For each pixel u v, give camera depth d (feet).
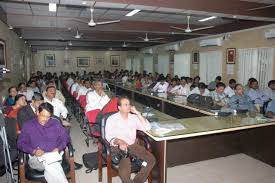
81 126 16.94
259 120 9.94
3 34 17.81
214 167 10.90
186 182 9.59
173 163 10.93
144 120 8.66
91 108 13.29
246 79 21.59
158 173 8.43
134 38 29.99
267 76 19.52
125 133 8.60
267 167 10.87
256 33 20.42
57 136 8.20
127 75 35.96
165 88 22.20
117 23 21.56
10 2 15.08
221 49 24.72
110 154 8.18
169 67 35.83
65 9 17.12
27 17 19.10
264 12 15.60
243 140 12.19
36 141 7.93
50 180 7.42
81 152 12.64
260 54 20.08
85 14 18.95
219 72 25.11
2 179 9.61
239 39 22.25
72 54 47.16
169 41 33.04
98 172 9.79
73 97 20.65
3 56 17.57
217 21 21.38
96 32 24.99
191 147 11.19
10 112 11.00
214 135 11.56
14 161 8.78
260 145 11.39
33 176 7.48
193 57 29.66
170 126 8.91
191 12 14.56
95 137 11.31
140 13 18.58
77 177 9.97
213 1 14.30
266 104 12.89
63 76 36.35
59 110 12.55
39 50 45.42
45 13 18.62
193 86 18.89
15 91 14.35
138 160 8.07
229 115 10.72
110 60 49.16
